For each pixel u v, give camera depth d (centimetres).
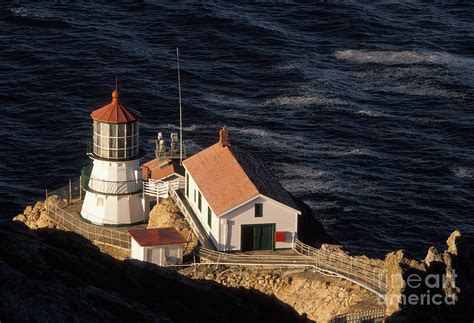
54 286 16450
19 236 18625
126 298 18288
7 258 17262
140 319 17025
